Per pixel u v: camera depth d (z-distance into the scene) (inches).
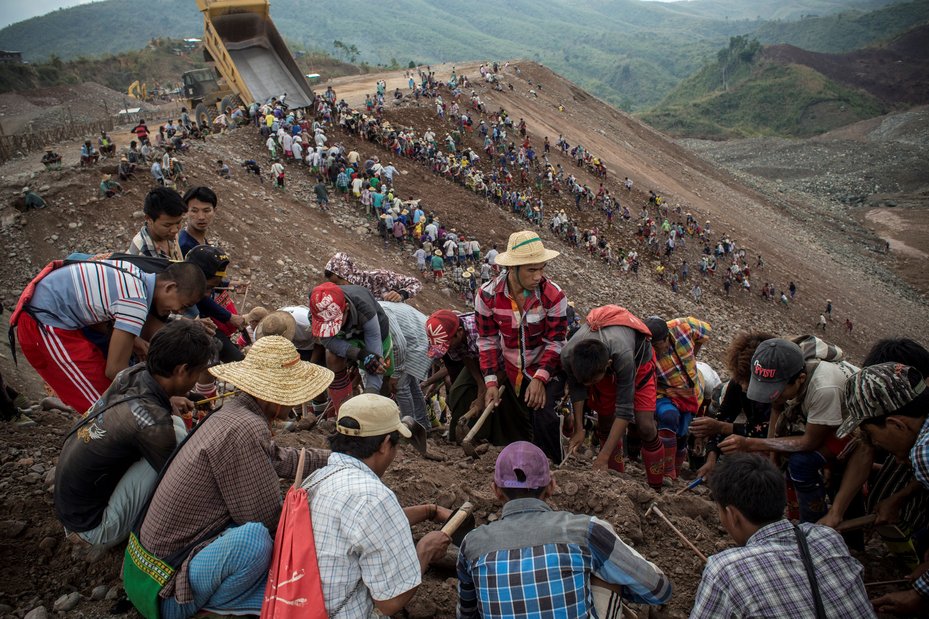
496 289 207.5
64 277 158.6
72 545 156.1
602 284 1322.6
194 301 173.3
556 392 219.5
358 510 110.7
